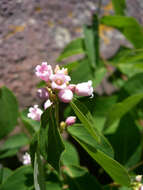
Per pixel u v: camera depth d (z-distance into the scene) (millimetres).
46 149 84
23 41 169
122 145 145
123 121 150
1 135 136
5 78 161
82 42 160
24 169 116
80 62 162
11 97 135
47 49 173
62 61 175
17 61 165
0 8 167
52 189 120
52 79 85
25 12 174
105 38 193
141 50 149
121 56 165
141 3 204
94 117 147
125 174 99
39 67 89
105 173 161
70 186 121
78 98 101
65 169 126
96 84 149
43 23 177
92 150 95
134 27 157
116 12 173
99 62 156
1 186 112
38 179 96
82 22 188
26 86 164
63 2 187
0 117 134
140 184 121
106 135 147
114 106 130
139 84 151
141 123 172
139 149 145
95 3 197
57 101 88
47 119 85
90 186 121
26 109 105
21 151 159
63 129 100
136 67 167
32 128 129
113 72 182
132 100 126
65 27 182
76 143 167
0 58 163
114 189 130
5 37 167
